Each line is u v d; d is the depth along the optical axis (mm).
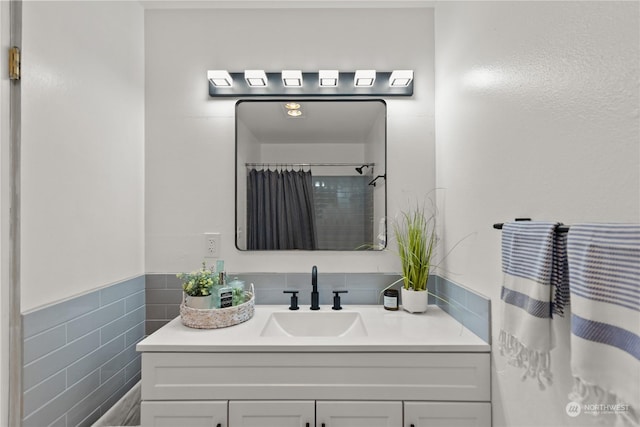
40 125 1029
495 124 1073
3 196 926
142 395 1104
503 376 1025
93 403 1264
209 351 1111
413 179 1679
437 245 1644
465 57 1308
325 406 1105
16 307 945
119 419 1361
